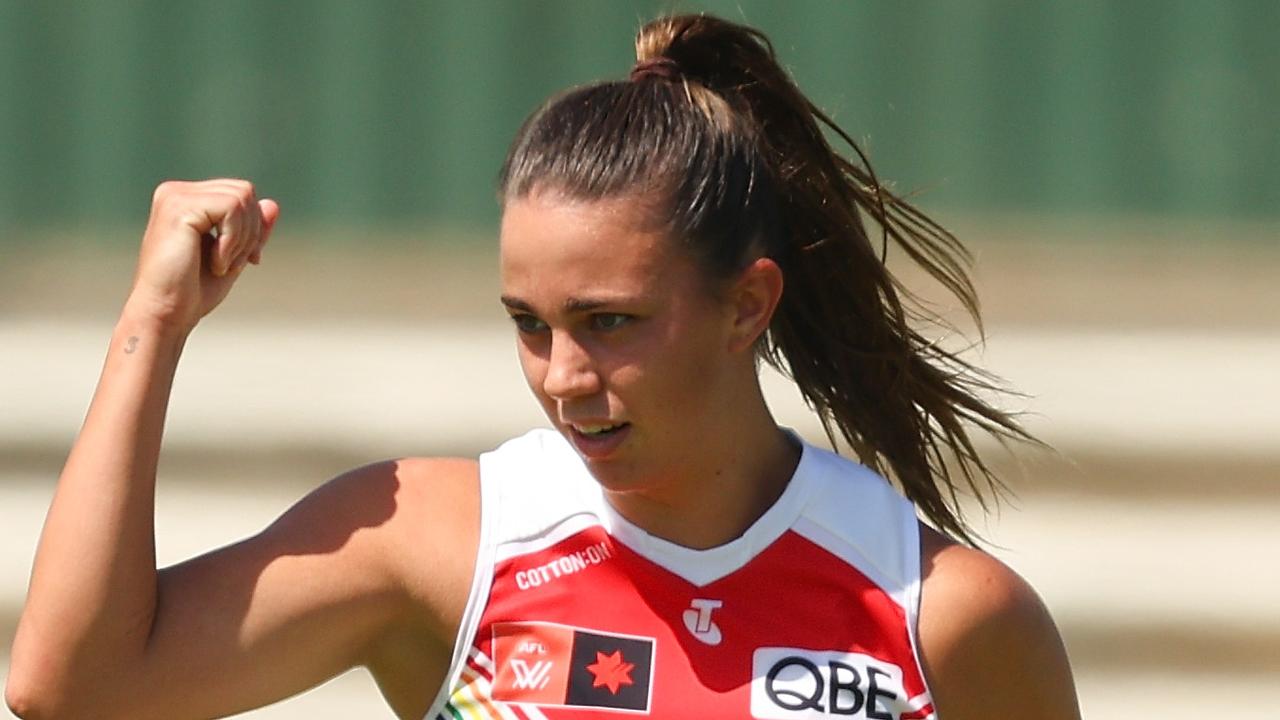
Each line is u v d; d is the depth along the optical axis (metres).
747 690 8.18
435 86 22.27
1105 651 19.52
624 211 7.70
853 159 21.86
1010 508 20.17
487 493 8.47
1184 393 20.80
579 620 8.27
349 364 21.59
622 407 7.80
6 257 22.41
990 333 21.12
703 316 7.94
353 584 8.32
